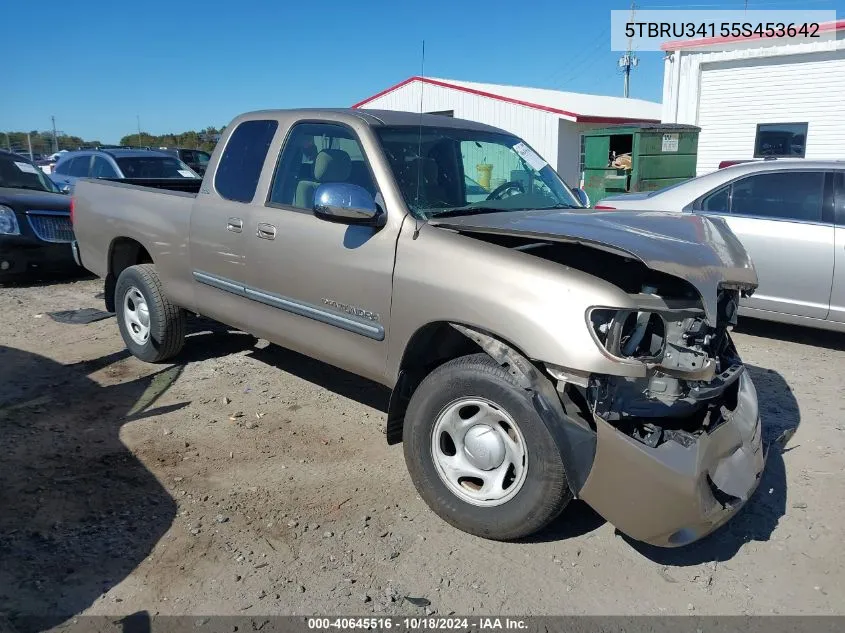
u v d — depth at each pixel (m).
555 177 4.94
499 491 3.29
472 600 3.00
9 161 10.20
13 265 8.77
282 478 3.97
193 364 5.82
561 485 3.08
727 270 3.17
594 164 14.40
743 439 3.28
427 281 3.45
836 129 15.05
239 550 3.29
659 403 3.13
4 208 8.69
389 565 3.21
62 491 3.75
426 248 3.50
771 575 3.21
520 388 3.11
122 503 3.66
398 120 4.25
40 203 8.98
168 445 4.34
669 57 17.12
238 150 4.81
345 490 3.85
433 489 3.48
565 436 3.00
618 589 3.09
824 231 6.13
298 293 4.20
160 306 5.47
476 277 3.27
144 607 2.90
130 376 5.54
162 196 5.40
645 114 25.19
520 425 3.13
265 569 3.16
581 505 3.75
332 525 3.52
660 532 2.94
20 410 4.82
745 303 6.61
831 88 14.96
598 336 2.94
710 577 3.18
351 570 3.17
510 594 3.04
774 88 15.76
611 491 2.95
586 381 2.93
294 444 4.40
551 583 3.11
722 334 3.54
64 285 9.20
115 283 6.15
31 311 7.63
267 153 4.54
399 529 3.49
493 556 3.29
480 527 3.33
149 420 4.71
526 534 3.28
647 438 2.96
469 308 3.26
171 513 3.58
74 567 3.12
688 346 3.07
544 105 22.12
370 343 3.82
